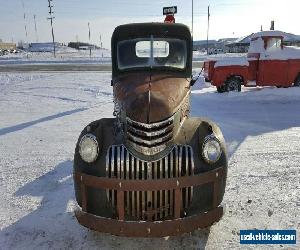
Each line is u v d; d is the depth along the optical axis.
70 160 6.93
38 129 9.51
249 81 15.75
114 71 5.24
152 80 4.51
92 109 12.21
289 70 15.62
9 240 4.18
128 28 5.20
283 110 11.41
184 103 4.30
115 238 4.18
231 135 8.33
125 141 3.82
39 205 5.05
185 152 3.76
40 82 20.97
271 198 5.03
